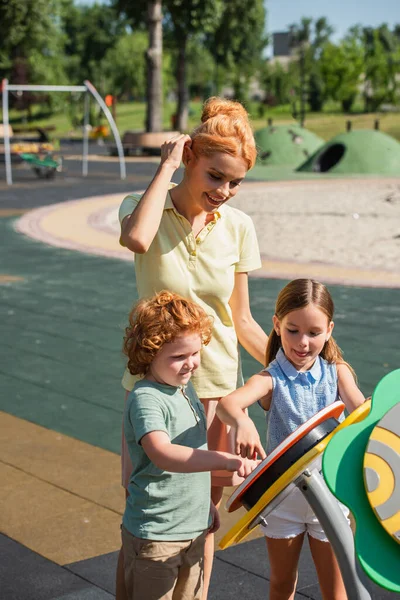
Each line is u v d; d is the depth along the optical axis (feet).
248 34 205.05
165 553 8.30
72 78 310.86
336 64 299.58
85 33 313.12
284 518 9.15
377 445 6.31
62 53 300.81
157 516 8.36
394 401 6.72
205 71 325.62
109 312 29.45
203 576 9.88
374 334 26.12
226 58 207.72
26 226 52.54
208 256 9.89
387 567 6.24
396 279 35.29
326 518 7.04
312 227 54.34
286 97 318.45
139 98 370.12
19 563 12.06
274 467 7.01
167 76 318.45
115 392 20.56
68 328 27.14
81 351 24.32
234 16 192.65
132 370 8.46
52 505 14.05
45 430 17.85
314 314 8.87
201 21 154.10
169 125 274.98
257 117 286.66
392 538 6.28
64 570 11.86
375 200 70.69
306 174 100.78
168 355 8.19
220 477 10.24
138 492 8.45
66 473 15.46
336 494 6.36
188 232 9.79
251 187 81.97
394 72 294.05
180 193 9.83
